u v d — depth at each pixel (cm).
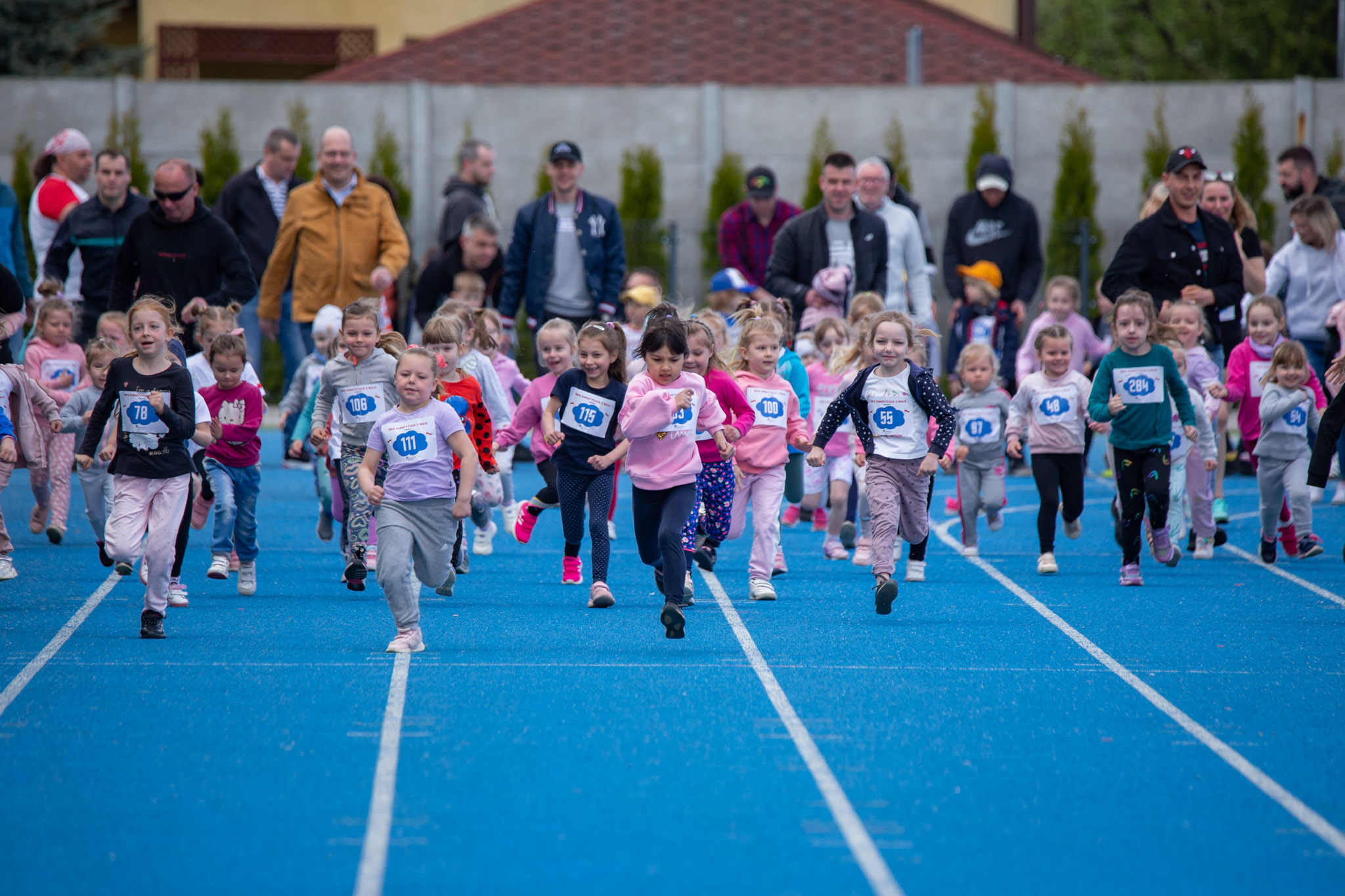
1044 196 7844
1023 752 2253
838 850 1847
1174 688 2641
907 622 3200
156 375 2906
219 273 4197
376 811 1962
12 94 7562
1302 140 7650
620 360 3347
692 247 7856
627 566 3919
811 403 4134
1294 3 13525
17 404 3619
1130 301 3628
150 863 1783
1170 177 4169
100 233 4538
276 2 11638
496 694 2541
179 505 2925
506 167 7819
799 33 10156
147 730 2305
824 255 4969
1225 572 3888
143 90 7644
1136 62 14300
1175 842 1894
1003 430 4141
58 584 3472
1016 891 1734
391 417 2822
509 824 1920
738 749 2245
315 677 2634
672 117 7838
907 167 7762
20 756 2178
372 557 3678
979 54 10025
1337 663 2834
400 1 11788
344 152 4875
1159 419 3653
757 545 3466
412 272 7075
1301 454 3941
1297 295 4781
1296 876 1791
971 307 5772
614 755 2208
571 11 10288
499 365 4350
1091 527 4709
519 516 3800
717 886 1728
